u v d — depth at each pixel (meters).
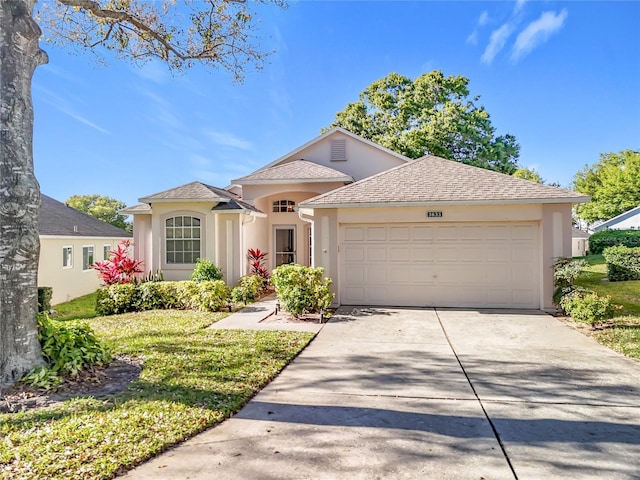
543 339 7.72
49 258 15.23
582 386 5.19
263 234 16.44
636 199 35.59
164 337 7.74
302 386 5.18
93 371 5.49
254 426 4.00
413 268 11.25
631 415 4.29
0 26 4.91
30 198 5.08
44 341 5.31
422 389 5.09
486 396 4.84
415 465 3.28
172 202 13.44
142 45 9.36
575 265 9.77
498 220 10.69
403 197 10.84
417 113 27.45
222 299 11.42
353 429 3.94
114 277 12.26
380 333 8.25
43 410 4.25
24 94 5.11
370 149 17.41
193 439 3.71
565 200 10.04
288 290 9.80
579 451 3.51
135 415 4.07
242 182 15.20
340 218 11.28
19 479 2.94
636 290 13.08
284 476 3.10
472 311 10.50
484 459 3.38
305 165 16.28
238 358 6.25
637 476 3.13
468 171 12.05
